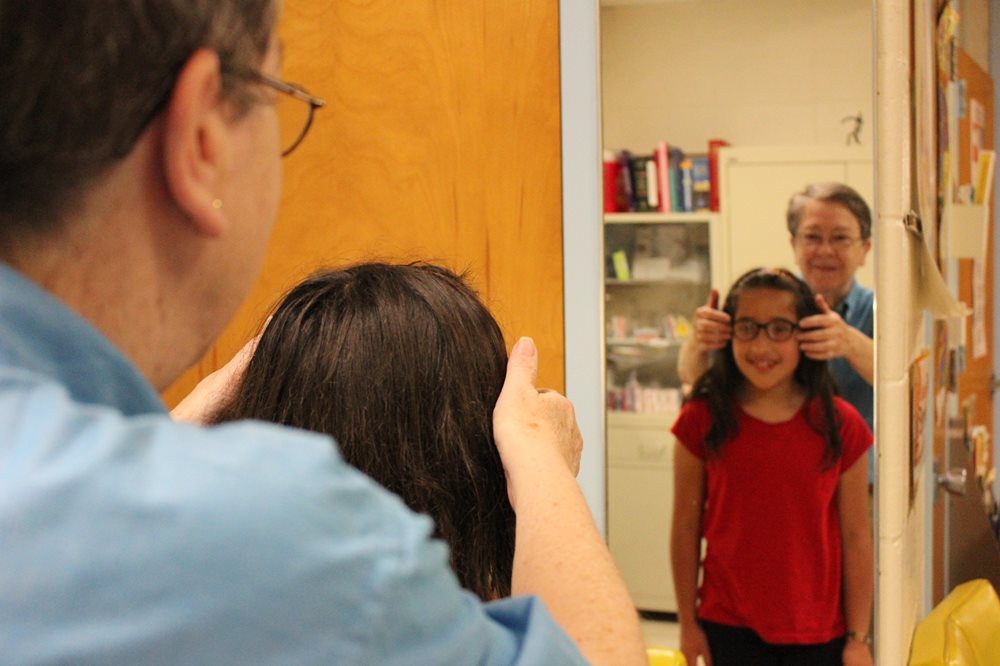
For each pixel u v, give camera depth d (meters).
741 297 1.39
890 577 1.07
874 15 1.02
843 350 1.37
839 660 1.39
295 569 0.32
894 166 1.03
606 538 1.45
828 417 1.38
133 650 0.30
